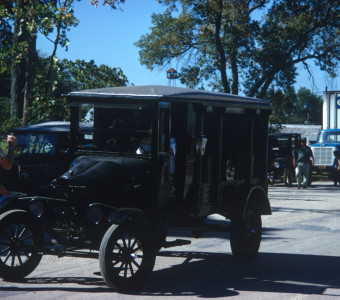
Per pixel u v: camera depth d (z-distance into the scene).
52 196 6.69
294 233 11.32
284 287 6.81
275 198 18.64
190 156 7.33
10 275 6.77
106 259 6.16
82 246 6.57
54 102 15.63
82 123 7.46
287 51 32.03
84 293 6.31
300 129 74.62
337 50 32.94
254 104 8.73
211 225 8.19
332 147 28.27
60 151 11.33
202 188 7.59
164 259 8.51
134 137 6.99
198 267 7.92
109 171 6.74
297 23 31.47
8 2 16.03
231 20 31.03
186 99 7.16
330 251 9.41
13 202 6.99
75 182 6.48
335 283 7.08
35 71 16.06
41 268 7.63
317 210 15.41
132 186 6.76
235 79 32.31
